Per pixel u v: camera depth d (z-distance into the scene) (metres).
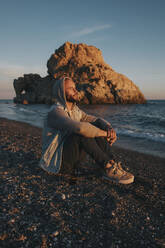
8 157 3.44
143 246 1.50
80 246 1.45
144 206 2.08
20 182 2.44
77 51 60.19
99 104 53.38
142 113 28.86
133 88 58.44
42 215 1.79
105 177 2.38
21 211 1.83
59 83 2.00
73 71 58.38
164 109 38.31
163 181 2.88
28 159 3.36
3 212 1.79
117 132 9.73
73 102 2.13
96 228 1.67
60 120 1.83
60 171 2.10
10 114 21.62
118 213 1.92
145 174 3.20
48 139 2.12
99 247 1.46
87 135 1.86
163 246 1.50
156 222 1.82
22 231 1.56
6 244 1.40
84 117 2.37
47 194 2.18
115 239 1.56
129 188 2.48
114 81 55.09
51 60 60.75
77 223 1.72
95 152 2.04
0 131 6.81
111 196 2.23
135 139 7.80
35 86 68.88
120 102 55.22
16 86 69.44
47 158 2.09
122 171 2.31
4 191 2.19
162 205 2.12
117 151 5.37
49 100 59.62
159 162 4.23
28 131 7.68
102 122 2.25
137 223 1.78
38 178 2.58
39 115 20.33
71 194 2.22
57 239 1.50
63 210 1.90
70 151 1.98
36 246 1.41
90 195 2.23
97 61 63.34
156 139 7.75
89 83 53.22
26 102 65.75
